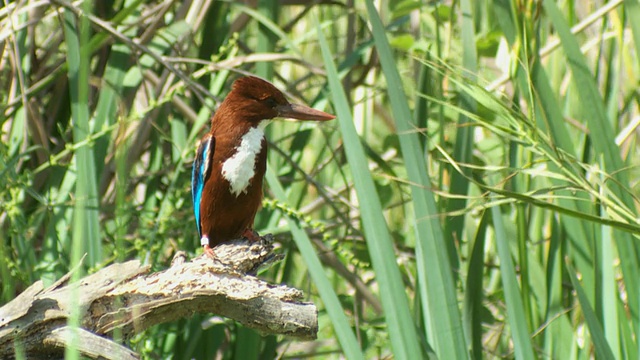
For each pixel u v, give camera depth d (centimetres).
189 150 912
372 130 1249
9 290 474
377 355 1052
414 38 1100
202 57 1050
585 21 941
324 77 1045
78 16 927
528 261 845
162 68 1079
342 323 701
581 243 767
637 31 774
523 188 829
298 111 810
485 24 1133
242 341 849
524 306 766
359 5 1207
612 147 752
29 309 563
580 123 1018
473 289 767
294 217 811
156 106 883
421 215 701
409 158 708
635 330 721
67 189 884
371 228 685
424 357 721
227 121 796
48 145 957
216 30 1052
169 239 959
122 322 584
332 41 1281
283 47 1136
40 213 899
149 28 977
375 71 1176
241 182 785
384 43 728
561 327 779
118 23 923
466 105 833
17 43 938
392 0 1140
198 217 817
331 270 1195
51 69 1016
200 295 593
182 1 1120
